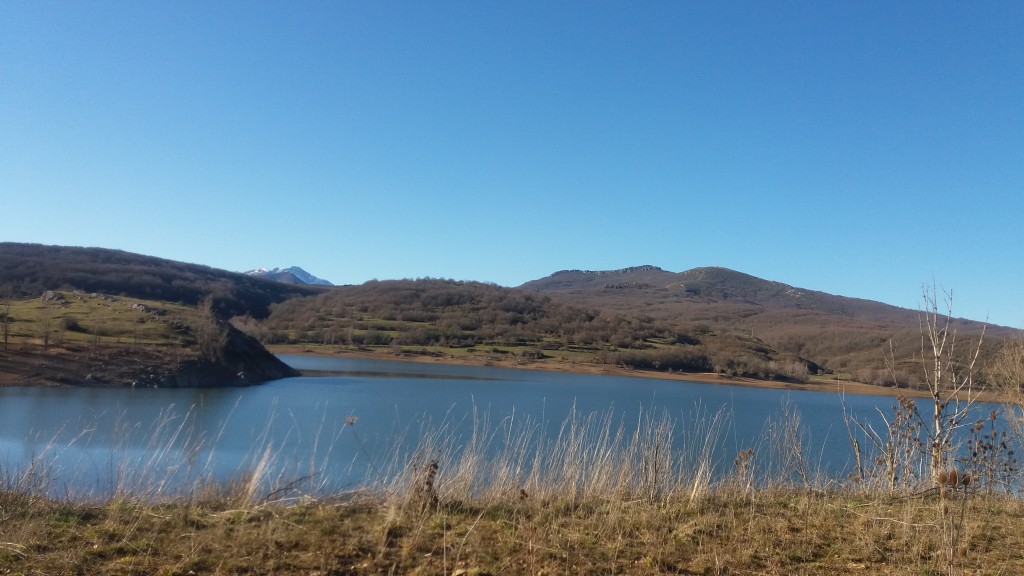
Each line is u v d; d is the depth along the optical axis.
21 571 4.35
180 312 64.56
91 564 4.55
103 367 42.62
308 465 10.39
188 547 4.91
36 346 43.19
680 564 5.04
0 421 24.33
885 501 7.30
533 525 5.84
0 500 5.63
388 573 4.62
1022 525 6.36
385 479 7.14
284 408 35.47
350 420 9.31
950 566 4.65
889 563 5.18
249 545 4.98
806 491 7.73
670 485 7.58
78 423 23.80
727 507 6.91
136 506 5.90
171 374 45.03
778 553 5.37
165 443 14.54
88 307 60.12
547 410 34.31
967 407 7.77
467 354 92.75
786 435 9.61
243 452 15.46
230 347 54.09
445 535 5.21
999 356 9.42
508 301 129.75
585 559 5.05
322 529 5.41
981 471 7.73
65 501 6.10
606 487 7.24
